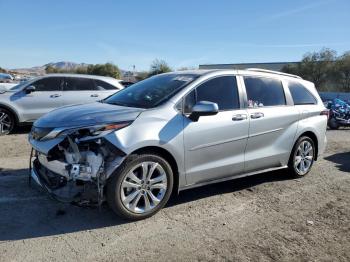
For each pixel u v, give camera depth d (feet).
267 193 19.40
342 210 17.63
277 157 20.27
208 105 15.67
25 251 12.57
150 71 174.09
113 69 255.50
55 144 14.53
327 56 197.88
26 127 38.24
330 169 25.09
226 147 17.60
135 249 13.07
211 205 17.34
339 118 51.24
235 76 18.78
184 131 15.89
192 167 16.46
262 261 12.75
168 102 16.11
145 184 15.02
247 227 15.25
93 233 14.05
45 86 35.22
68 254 12.51
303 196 19.27
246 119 18.30
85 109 16.15
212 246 13.56
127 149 14.25
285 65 212.43
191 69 19.85
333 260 13.11
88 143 14.37
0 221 14.53
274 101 20.31
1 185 18.29
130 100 17.48
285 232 14.99
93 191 14.23
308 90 22.74
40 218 15.01
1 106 33.14
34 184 18.58
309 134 22.39
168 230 14.58
